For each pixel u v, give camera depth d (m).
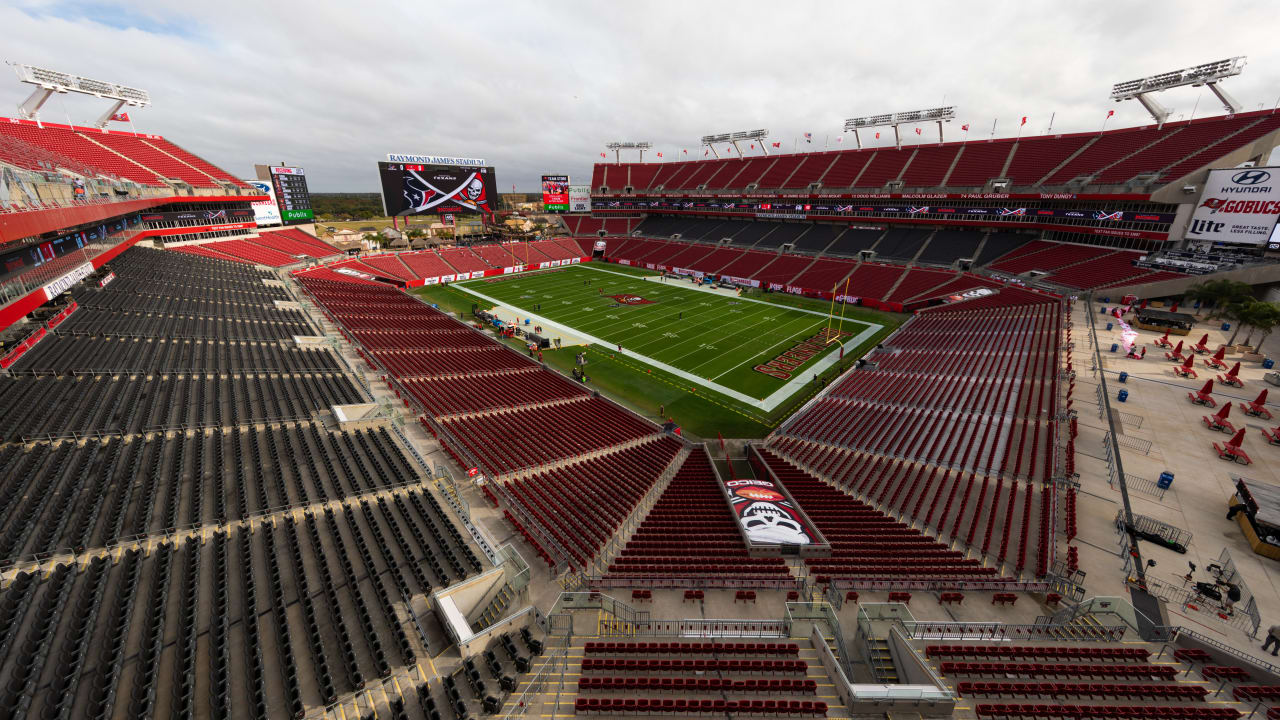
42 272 29.91
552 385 47.12
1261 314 42.16
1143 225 60.47
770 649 17.17
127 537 18.50
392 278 90.00
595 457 33.81
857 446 34.38
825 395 44.88
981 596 19.66
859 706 14.25
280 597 16.80
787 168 106.94
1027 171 73.38
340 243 118.88
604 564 22.67
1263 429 30.69
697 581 20.88
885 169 91.25
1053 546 21.97
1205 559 21.25
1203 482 26.36
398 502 23.59
